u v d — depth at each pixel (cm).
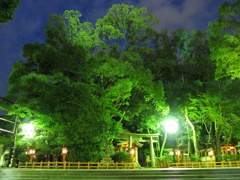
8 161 2483
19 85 2205
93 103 2238
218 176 1455
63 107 2166
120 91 2377
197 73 3678
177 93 2966
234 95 2678
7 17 1162
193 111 2855
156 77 3625
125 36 3881
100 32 3538
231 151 3262
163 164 2611
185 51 3650
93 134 2180
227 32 2138
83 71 2350
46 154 2411
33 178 1556
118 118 3134
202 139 3684
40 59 2345
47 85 2100
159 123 2969
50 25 2772
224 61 2119
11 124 2692
